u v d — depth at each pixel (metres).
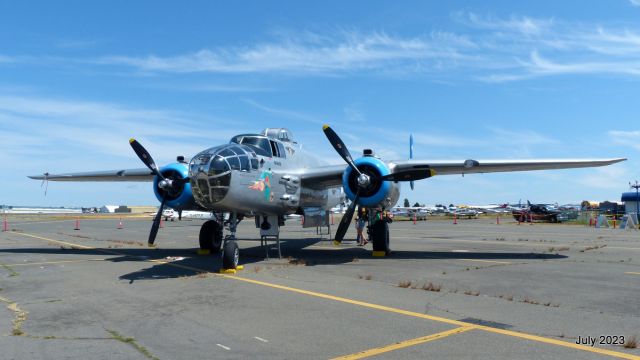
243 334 5.61
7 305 7.28
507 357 4.73
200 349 5.04
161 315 6.57
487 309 6.86
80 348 5.06
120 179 18.16
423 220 58.44
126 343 5.25
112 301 7.55
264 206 12.69
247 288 8.62
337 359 4.71
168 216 61.56
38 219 66.00
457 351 4.93
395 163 14.41
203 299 7.65
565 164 13.93
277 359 4.71
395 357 4.75
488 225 41.22
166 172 13.88
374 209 14.39
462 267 11.51
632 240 21.14
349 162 13.12
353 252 15.78
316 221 16.44
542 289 8.46
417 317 6.39
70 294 8.17
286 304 7.24
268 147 13.44
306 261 12.89
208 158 11.12
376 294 8.02
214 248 15.05
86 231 31.19
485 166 14.23
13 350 4.98
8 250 16.62
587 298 7.66
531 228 34.84
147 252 15.77
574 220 49.34
